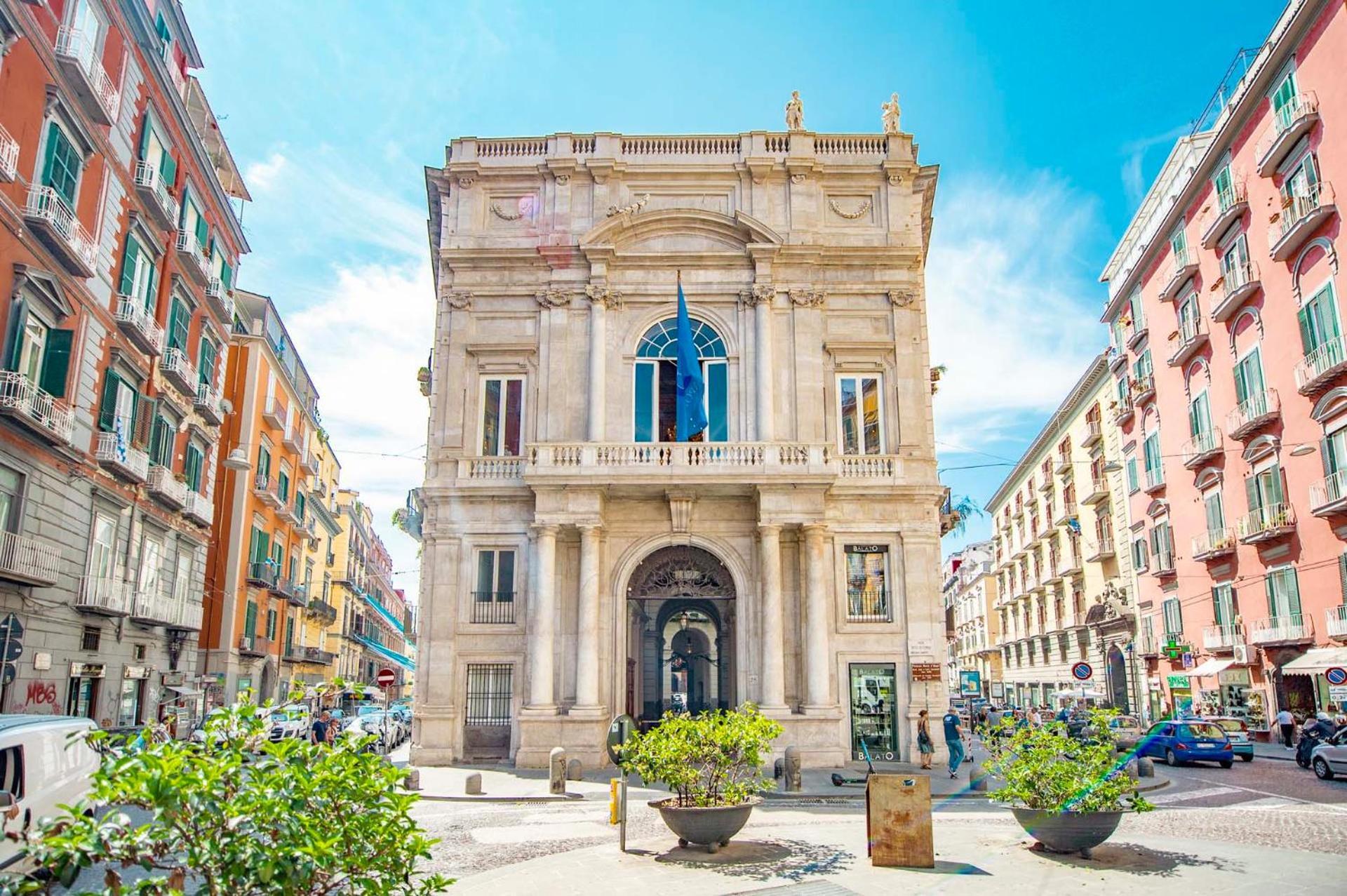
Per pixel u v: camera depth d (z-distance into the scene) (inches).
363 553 3255.4
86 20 924.0
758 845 495.5
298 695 280.7
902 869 427.8
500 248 1083.9
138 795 201.6
